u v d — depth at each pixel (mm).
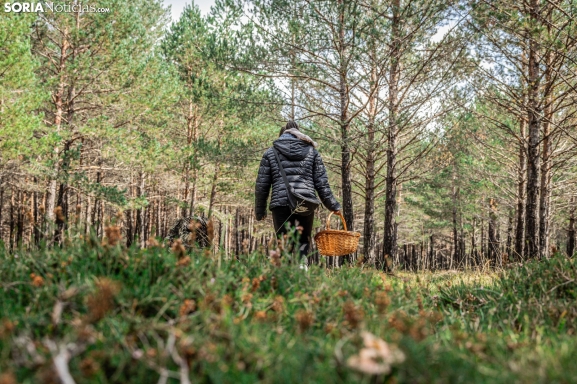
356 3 8727
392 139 11539
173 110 18359
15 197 23109
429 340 2154
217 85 14742
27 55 10719
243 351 1793
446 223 27094
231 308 2514
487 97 10078
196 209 20047
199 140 13484
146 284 2436
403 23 8820
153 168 14984
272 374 1643
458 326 2566
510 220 20359
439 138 12312
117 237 2789
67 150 13891
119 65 13766
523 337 2512
